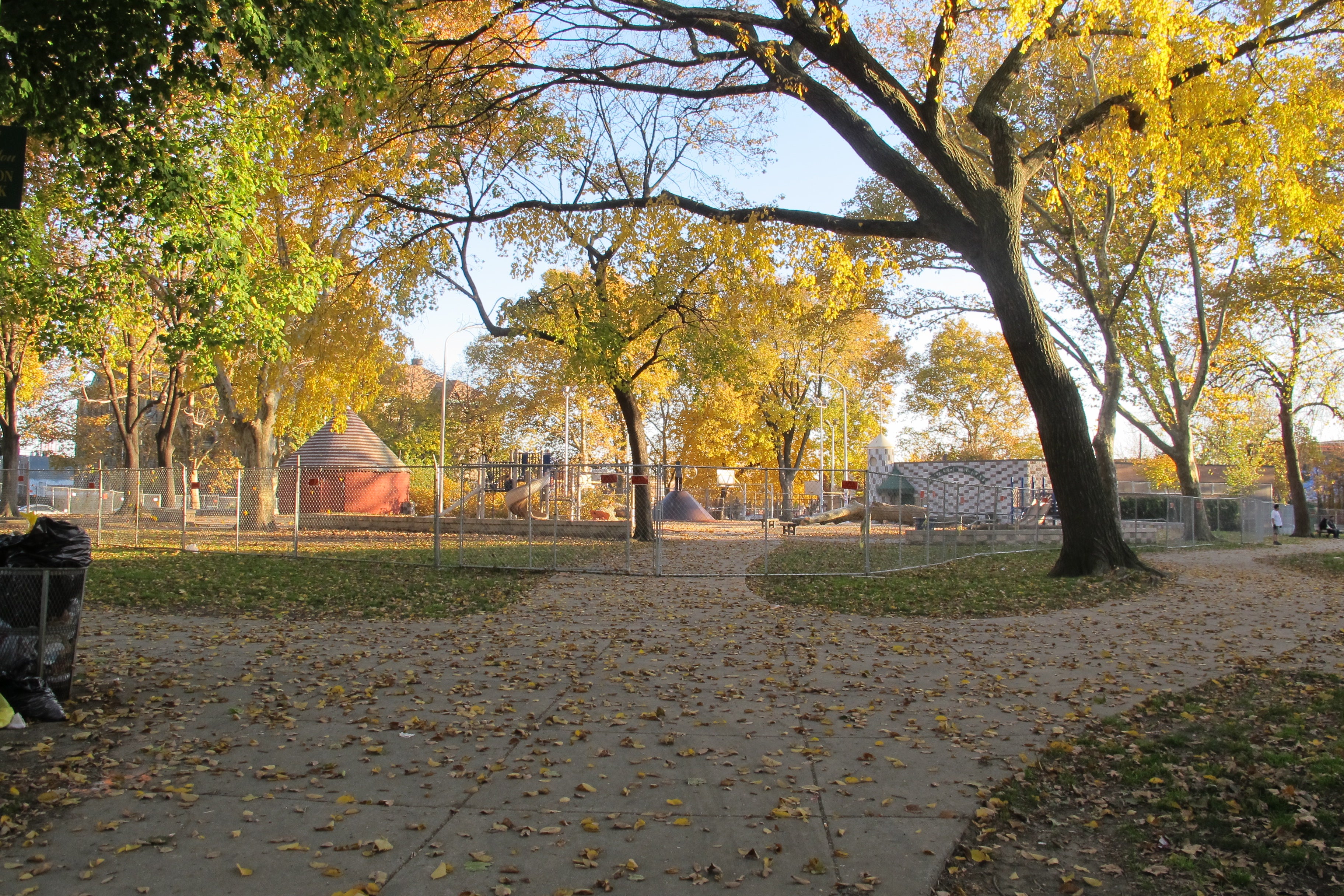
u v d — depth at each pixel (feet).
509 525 90.58
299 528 81.87
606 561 63.00
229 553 65.00
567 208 60.08
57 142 36.58
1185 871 13.11
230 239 38.04
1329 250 74.74
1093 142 53.67
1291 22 47.11
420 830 14.32
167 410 110.63
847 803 15.71
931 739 19.74
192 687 23.75
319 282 47.57
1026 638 32.94
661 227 59.11
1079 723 21.06
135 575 49.52
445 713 21.66
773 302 59.47
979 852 13.47
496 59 55.62
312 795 15.85
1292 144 44.86
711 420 159.43
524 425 192.24
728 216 54.65
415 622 35.91
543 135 65.62
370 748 18.52
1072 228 67.36
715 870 12.84
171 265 38.37
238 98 40.19
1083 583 49.11
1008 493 117.19
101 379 165.17
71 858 13.10
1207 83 44.91
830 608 40.65
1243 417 131.75
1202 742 19.22
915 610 39.75
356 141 54.60
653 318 79.56
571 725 20.65
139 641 30.60
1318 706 22.17
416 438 199.93
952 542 83.92
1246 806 15.39
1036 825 15.01
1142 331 97.60
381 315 74.90
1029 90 66.18
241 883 12.37
